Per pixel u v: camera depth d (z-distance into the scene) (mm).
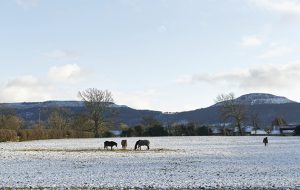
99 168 31562
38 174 27797
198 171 29469
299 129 135000
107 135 138875
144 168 31516
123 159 39406
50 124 140875
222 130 150000
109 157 41781
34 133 104312
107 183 23609
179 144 71312
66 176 26734
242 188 21812
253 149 55344
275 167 31828
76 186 22562
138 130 141625
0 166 32969
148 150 53594
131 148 58938
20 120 136375
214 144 71062
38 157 41688
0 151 51219
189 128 144625
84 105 137500
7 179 25266
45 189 21578
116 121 140625
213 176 26609
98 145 69438
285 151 50812
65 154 46031
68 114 143500
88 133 132125
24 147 62156
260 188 21781
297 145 66000
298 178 25469
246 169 30562
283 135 137000
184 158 40438
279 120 184750
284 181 24172
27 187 22250
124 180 24828
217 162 36188
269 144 70125
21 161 37281
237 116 149875
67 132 122562
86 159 39438
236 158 40375
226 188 21828
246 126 170500
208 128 145875
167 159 39344
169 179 25250
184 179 25234
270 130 157750
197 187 22172
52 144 74125
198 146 63969
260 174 27531
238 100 152375
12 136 92250
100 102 136625
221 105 153250
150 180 24828
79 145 69438
